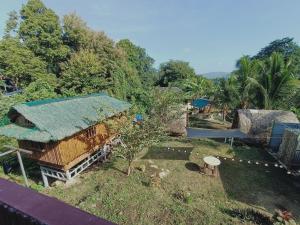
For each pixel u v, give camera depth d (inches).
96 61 1284.4
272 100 972.6
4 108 882.8
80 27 1348.4
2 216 57.6
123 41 2122.3
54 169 621.9
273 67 942.4
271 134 823.7
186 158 756.0
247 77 959.0
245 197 541.6
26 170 705.6
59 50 1294.3
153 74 2504.9
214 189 575.5
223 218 462.0
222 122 1315.2
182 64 2237.9
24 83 1232.8
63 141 573.6
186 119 987.3
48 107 629.6
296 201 527.8
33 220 49.6
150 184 582.9
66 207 53.4
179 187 581.3
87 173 665.6
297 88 919.0
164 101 713.0
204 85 1669.5
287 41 2086.6
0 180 68.3
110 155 779.4
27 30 1216.2
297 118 919.7
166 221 456.4
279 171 673.6
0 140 791.7
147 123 627.2
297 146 651.5
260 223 445.4
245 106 1079.6
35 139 533.6
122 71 1466.5
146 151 813.2
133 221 456.1
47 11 1250.6
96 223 47.8
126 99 1456.7
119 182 603.2
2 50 1162.0
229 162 732.7
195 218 462.6
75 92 1227.2
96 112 714.8
